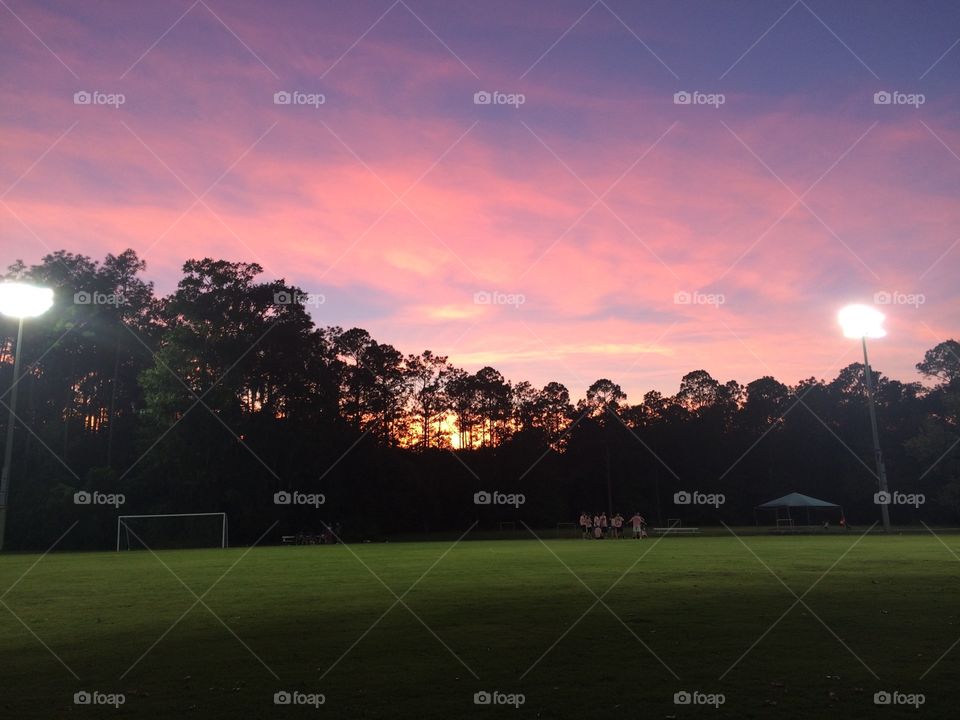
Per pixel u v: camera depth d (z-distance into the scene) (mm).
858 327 54031
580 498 92312
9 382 62500
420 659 9906
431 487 80375
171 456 54969
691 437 94125
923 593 15766
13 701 8094
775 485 91875
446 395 92375
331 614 13844
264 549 43094
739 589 16828
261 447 59312
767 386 100812
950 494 69562
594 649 10391
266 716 7500
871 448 87250
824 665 9328
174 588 19078
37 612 14703
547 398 96750
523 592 16828
